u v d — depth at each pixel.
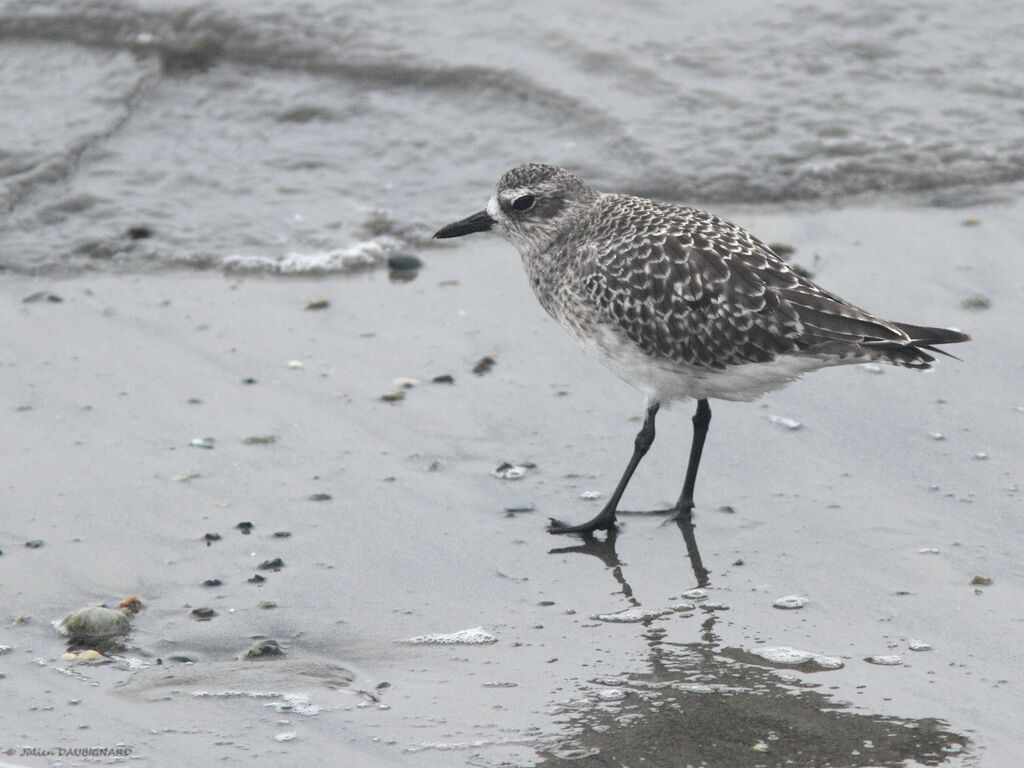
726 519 10.91
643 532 10.80
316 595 9.85
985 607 9.48
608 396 12.91
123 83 18.22
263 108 18.09
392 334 13.98
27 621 9.43
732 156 16.91
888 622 9.36
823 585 9.89
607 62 18.58
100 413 12.38
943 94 17.95
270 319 14.25
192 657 9.08
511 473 11.61
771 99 17.86
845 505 10.95
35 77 18.34
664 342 10.84
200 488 11.26
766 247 11.11
